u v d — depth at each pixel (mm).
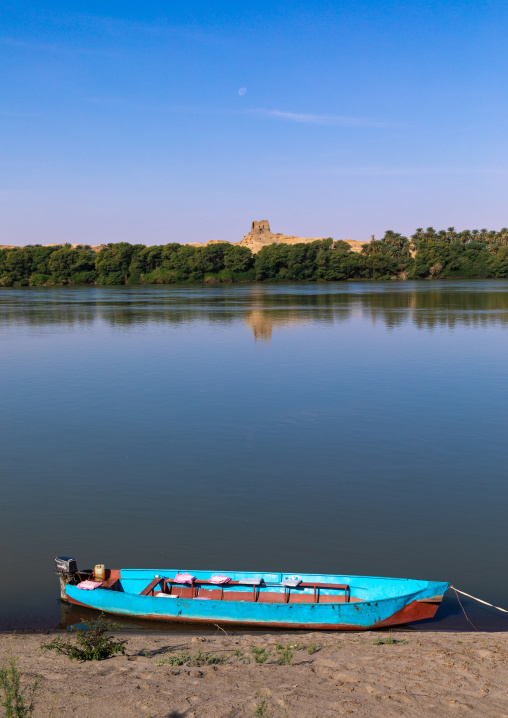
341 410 36500
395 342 68188
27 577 17250
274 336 75250
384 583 15398
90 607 15609
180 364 54500
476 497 22812
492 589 16391
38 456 28406
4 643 13352
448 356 57375
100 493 23594
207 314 109250
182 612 15031
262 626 14852
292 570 17484
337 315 103688
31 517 21328
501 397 39500
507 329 79250
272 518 21062
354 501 22547
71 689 10008
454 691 9859
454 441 30047
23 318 105125
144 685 10180
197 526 20469
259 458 27719
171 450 29094
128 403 39000
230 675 10750
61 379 47875
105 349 65250
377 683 10266
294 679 10531
